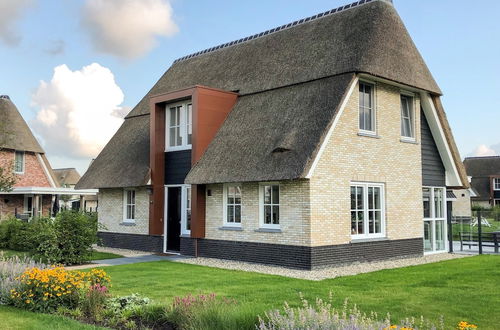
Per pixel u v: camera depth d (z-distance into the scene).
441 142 18.25
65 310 8.09
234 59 19.41
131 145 20.31
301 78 15.31
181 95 16.80
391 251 15.74
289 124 14.17
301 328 5.71
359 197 14.98
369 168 15.18
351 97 14.73
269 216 14.52
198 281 11.26
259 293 9.68
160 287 10.47
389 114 16.14
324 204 13.64
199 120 16.08
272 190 14.49
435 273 12.56
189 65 22.06
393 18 16.27
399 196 16.33
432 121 17.94
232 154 15.03
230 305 7.05
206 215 16.33
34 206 31.17
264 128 14.84
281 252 13.90
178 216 17.81
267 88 16.20
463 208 49.97
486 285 10.72
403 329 5.40
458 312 8.12
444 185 18.84
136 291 10.00
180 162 17.47
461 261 15.47
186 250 16.84
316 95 14.31
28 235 15.32
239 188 15.43
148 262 15.14
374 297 9.34
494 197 68.00
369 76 14.66
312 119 13.67
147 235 18.81
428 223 18.28
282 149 13.52
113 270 13.25
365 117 15.48
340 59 14.73
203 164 15.69
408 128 17.30
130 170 18.91
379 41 15.12
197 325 6.51
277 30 18.91
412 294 9.64
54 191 30.12
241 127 15.72
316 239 13.34
